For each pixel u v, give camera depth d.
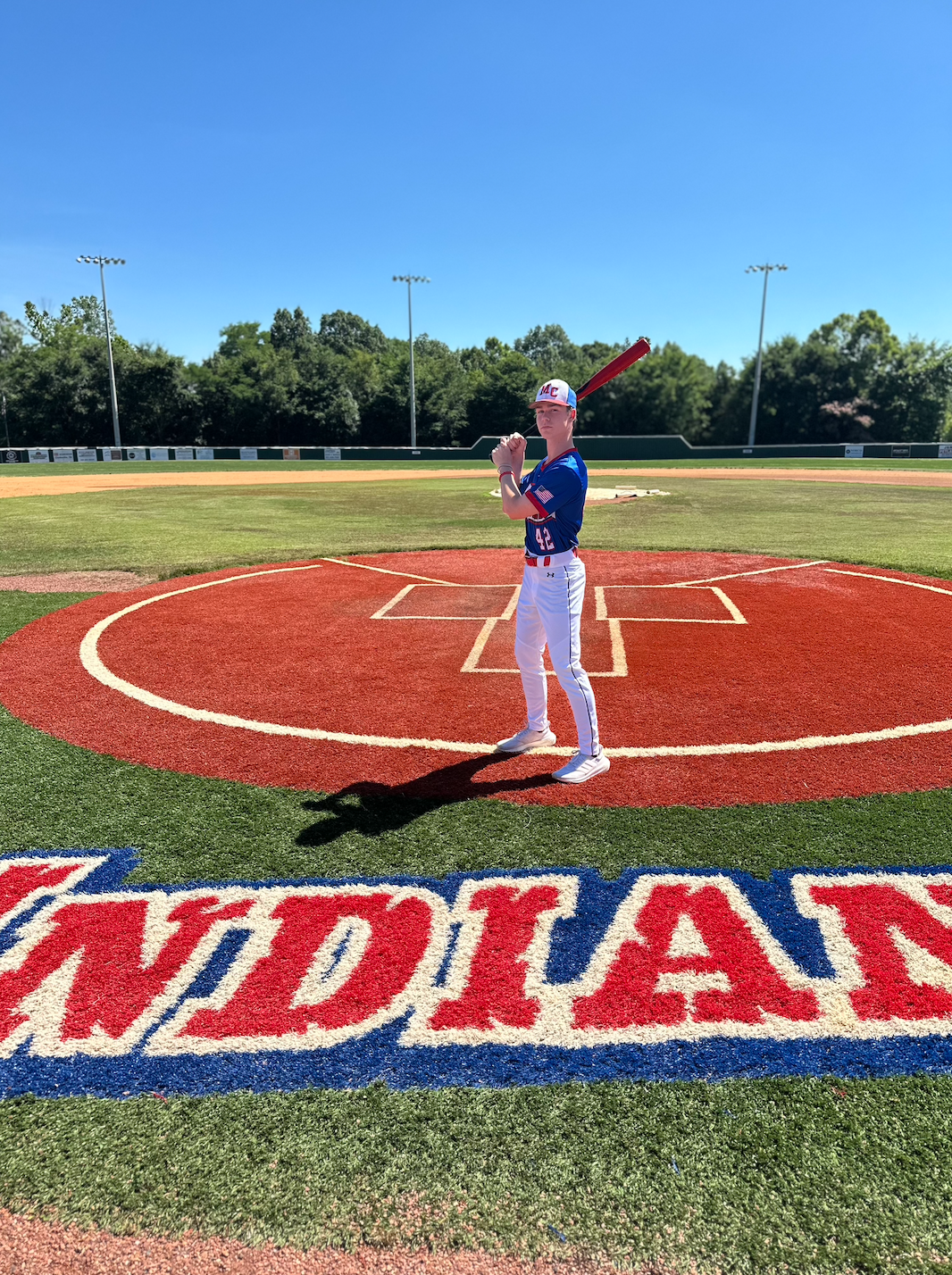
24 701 5.29
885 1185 1.95
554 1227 1.85
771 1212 1.89
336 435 56.34
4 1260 1.80
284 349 60.25
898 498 19.02
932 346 54.31
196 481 26.72
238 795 3.91
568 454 3.65
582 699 3.90
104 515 15.98
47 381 52.44
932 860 3.28
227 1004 2.55
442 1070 2.29
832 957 2.73
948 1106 2.16
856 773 4.07
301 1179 1.98
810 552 10.95
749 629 6.88
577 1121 2.12
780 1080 2.25
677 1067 2.29
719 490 21.73
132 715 5.02
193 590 8.69
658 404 56.25
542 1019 2.47
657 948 2.78
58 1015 2.51
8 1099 2.22
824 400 54.78
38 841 3.49
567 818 3.63
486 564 10.27
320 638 6.77
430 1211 1.89
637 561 10.36
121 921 2.95
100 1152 2.06
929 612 7.44
